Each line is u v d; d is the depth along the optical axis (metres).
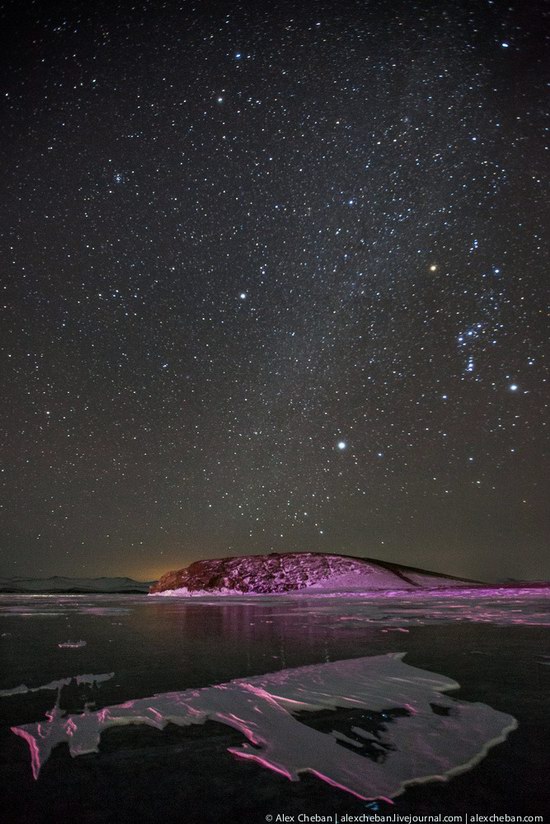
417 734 0.99
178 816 0.66
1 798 0.72
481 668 1.68
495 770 0.82
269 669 1.67
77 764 0.85
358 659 1.87
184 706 1.21
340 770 0.82
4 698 1.30
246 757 0.88
